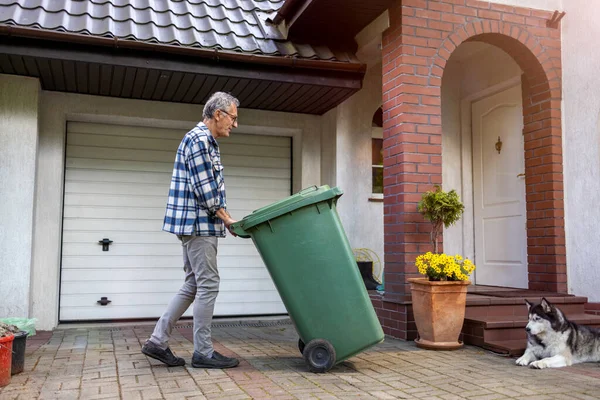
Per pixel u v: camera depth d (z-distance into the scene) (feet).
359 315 12.66
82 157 21.18
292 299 12.62
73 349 15.35
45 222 19.74
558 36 19.80
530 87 20.07
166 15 19.38
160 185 22.11
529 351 13.75
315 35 20.53
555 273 18.90
